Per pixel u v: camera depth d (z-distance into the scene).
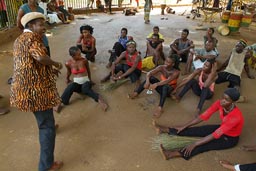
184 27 9.31
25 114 3.43
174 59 3.57
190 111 3.65
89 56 5.26
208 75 3.64
